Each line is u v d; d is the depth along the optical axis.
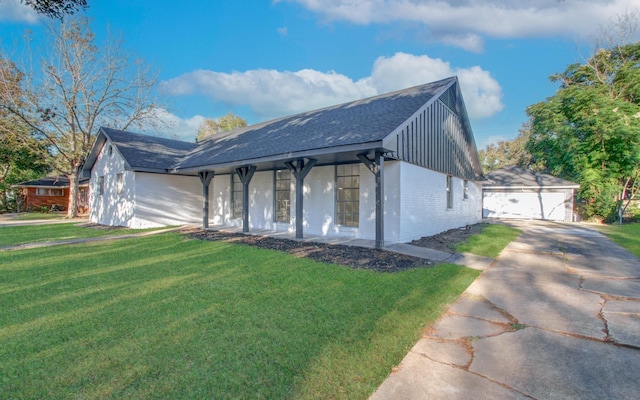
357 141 7.20
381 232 7.78
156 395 2.22
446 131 11.94
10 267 6.12
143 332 3.20
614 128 16.44
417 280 5.19
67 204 29.08
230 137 15.59
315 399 2.20
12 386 2.33
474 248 8.52
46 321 3.49
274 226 12.01
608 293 4.82
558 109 18.94
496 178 22.55
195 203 15.41
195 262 6.47
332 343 2.98
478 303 4.35
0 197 26.97
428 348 3.01
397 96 11.31
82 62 19.56
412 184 9.37
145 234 11.34
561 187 19.42
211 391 2.26
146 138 16.59
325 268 5.91
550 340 3.22
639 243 9.66
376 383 2.41
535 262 7.03
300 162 9.35
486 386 2.40
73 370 2.53
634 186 18.00
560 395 2.32
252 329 3.26
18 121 18.34
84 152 20.20
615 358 2.86
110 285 4.88
